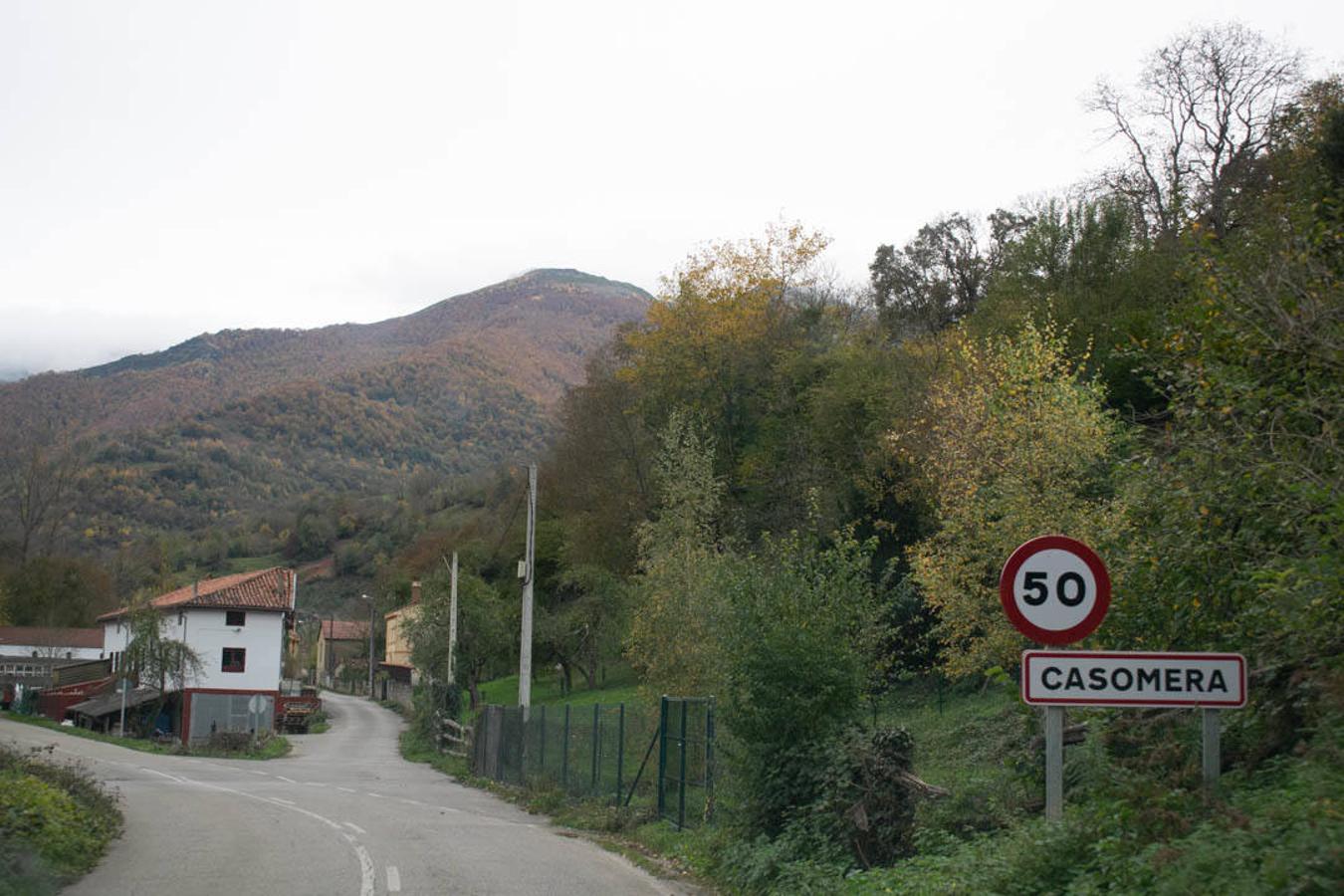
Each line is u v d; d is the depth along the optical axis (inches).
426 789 1120.2
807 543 596.4
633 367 1952.5
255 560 4945.9
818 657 495.5
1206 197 1272.1
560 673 2549.2
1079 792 368.5
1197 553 373.1
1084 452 749.3
